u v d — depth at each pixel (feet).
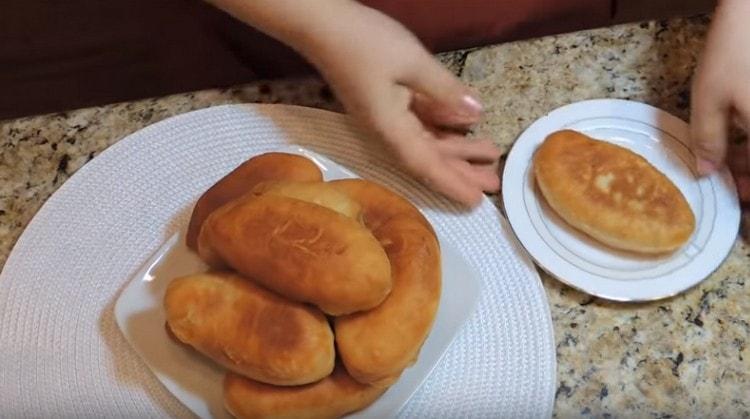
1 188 2.42
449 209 2.29
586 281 2.15
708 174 2.27
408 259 1.95
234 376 1.93
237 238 1.89
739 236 2.23
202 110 2.48
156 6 2.99
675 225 2.13
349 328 1.88
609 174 2.19
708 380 2.06
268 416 1.89
